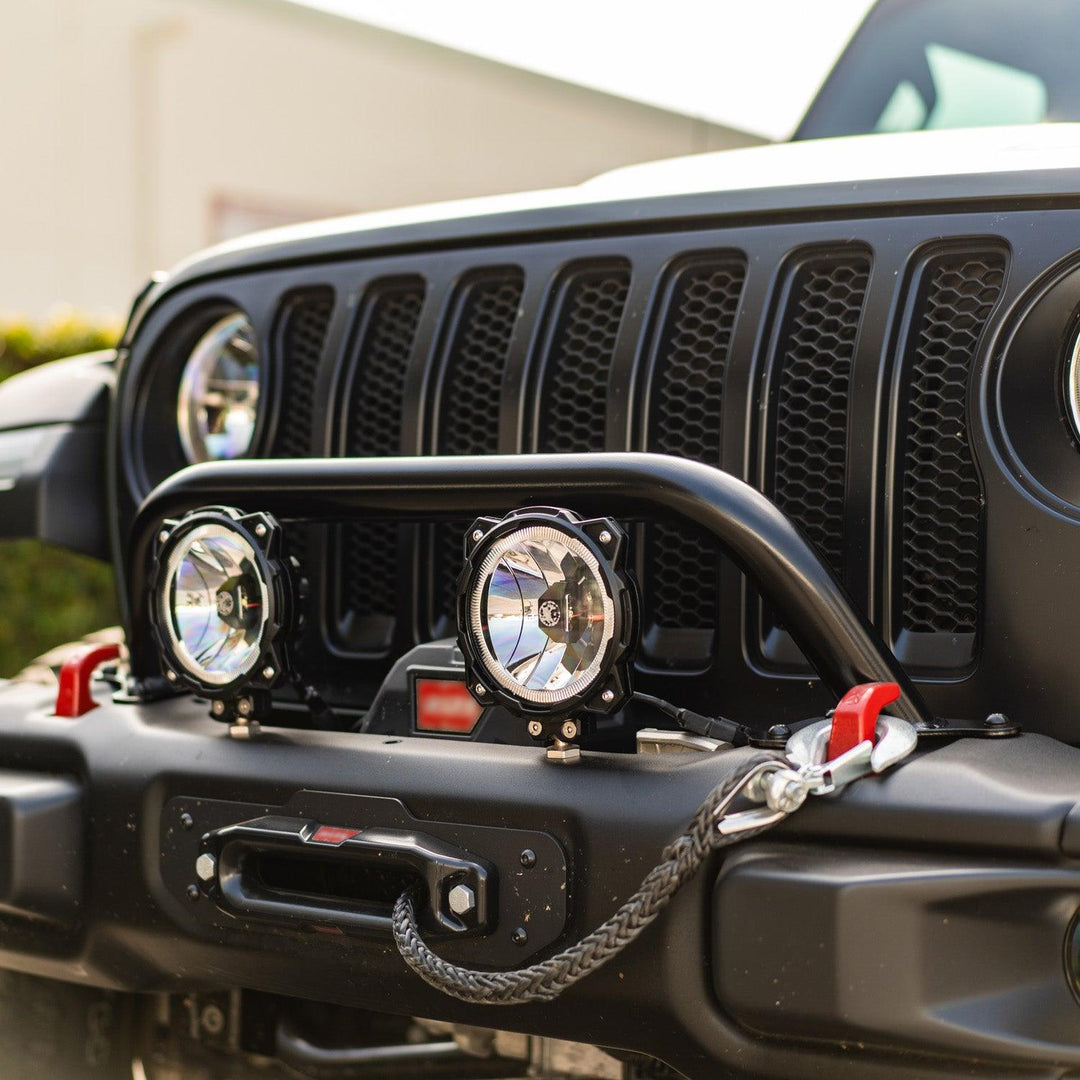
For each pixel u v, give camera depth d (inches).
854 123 103.6
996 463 56.0
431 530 69.3
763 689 61.0
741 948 48.9
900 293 59.6
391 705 62.4
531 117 642.8
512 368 67.3
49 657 91.3
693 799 51.2
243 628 59.6
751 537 52.8
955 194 59.1
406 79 639.1
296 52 613.0
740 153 77.0
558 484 54.7
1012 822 46.4
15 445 82.0
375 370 73.2
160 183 581.3
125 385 78.7
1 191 548.1
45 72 557.6
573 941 52.6
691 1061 52.3
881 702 50.9
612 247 66.1
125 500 77.7
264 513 60.3
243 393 76.0
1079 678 54.0
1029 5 101.5
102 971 64.1
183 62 585.3
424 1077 69.2
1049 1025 46.3
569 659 52.8
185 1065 77.0
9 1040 77.8
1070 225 56.6
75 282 564.4
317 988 59.4
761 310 62.1
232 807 59.4
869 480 59.6
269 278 75.4
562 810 52.8
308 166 617.9
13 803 63.7
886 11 108.5
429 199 645.3
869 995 46.9
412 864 54.7
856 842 48.7
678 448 65.2
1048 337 55.8
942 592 59.4
